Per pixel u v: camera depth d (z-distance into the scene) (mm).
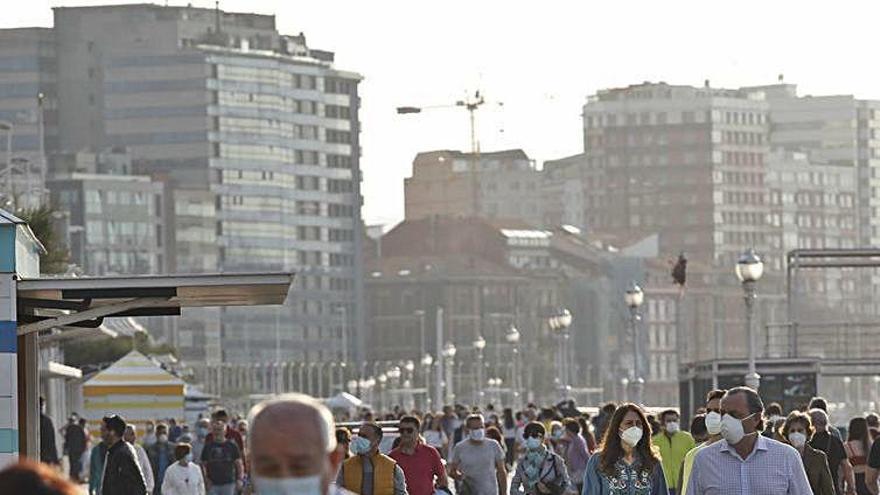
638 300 137500
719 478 29156
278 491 13320
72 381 163875
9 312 39750
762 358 106375
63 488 12195
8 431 39750
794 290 130000
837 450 51562
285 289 41781
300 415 13391
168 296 41375
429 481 46531
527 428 53469
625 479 36062
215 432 73250
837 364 116250
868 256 127562
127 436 67625
